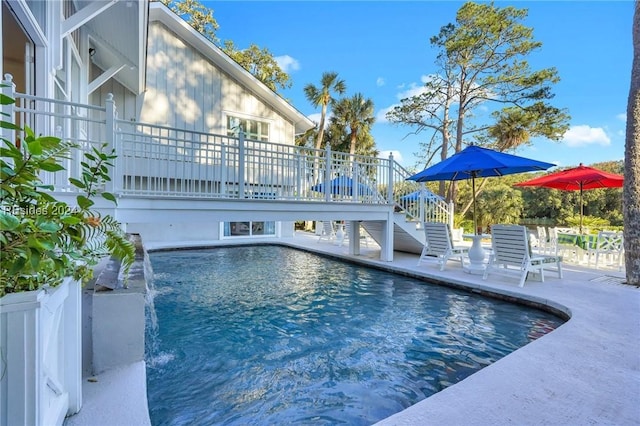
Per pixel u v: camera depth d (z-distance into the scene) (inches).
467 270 251.3
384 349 135.4
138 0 212.8
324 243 454.3
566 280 225.6
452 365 121.8
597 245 283.6
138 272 122.9
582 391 87.9
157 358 125.5
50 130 180.1
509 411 78.5
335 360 125.5
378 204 299.1
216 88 437.1
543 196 795.4
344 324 163.5
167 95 406.6
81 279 68.7
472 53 605.0
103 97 387.9
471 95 649.0
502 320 168.9
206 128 430.6
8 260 46.6
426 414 76.8
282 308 188.1
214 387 105.7
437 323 165.0
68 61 230.2
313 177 282.8
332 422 88.4
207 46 418.6
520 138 601.3
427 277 248.5
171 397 99.7
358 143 895.7
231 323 163.9
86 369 91.8
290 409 94.3
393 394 102.6
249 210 232.2
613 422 74.9
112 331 93.1
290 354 130.3
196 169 398.3
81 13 197.0
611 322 142.9
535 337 146.9
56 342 60.0
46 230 48.4
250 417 90.4
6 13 145.9
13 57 199.0
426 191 344.2
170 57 407.5
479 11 584.4
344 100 857.5
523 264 216.1
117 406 73.9
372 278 263.9
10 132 137.9
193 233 462.0
